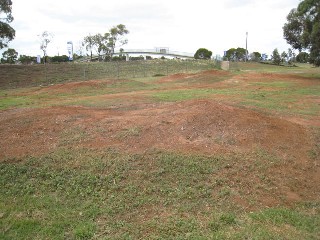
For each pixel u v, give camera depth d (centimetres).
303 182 641
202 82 2386
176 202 545
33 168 648
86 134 796
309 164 718
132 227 480
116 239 454
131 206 532
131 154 685
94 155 687
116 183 595
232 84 2198
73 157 683
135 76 3259
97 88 2002
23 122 897
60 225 487
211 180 607
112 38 5309
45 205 539
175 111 904
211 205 541
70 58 4769
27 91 2019
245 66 4912
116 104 1247
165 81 2514
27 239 459
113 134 787
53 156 688
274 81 2397
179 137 758
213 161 668
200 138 762
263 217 514
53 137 791
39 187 593
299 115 1140
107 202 544
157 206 535
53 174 624
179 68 4081
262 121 868
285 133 845
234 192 577
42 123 878
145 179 606
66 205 540
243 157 695
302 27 2939
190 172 626
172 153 688
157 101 1324
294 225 503
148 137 758
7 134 816
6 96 1798
